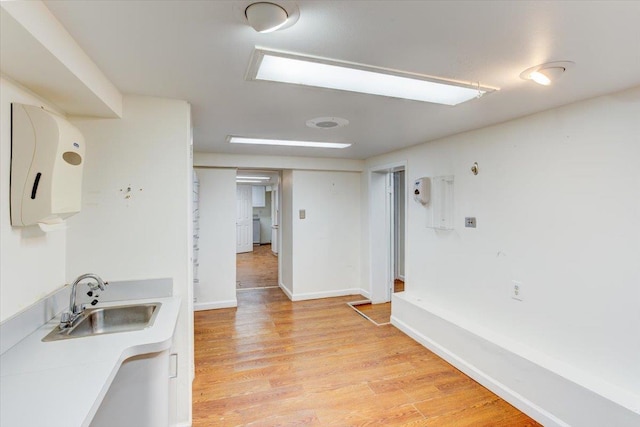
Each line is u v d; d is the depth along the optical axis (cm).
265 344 336
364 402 238
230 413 225
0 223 138
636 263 183
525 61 154
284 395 246
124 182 203
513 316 255
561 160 221
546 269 231
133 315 198
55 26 119
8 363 128
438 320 310
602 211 199
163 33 129
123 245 204
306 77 173
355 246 526
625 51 143
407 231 389
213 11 113
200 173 448
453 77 173
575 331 213
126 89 192
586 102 206
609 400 179
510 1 107
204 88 190
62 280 191
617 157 191
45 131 146
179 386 211
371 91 192
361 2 108
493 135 273
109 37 132
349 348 326
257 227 1131
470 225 296
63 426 92
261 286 579
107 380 118
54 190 148
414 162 377
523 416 222
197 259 445
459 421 217
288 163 471
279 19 112
